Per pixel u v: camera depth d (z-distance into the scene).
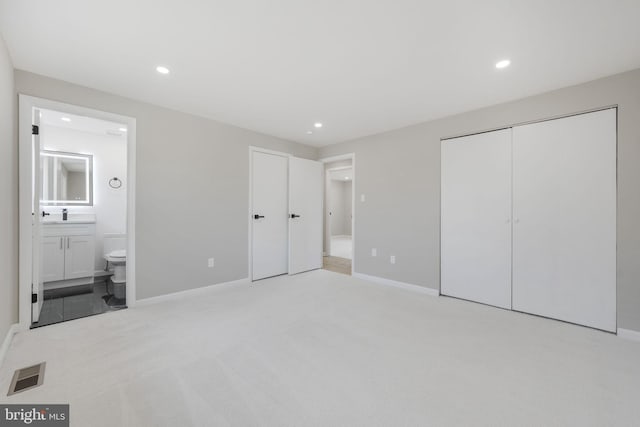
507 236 2.86
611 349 2.03
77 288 3.51
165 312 2.69
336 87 2.53
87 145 4.07
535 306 2.69
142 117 2.85
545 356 1.93
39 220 2.40
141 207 2.85
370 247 4.05
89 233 3.74
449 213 3.27
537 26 1.68
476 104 2.90
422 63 2.12
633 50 1.93
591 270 2.41
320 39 1.83
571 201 2.50
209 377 1.65
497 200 2.92
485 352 1.98
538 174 2.67
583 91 2.41
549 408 1.42
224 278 3.56
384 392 1.53
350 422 1.31
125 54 2.01
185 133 3.17
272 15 1.60
